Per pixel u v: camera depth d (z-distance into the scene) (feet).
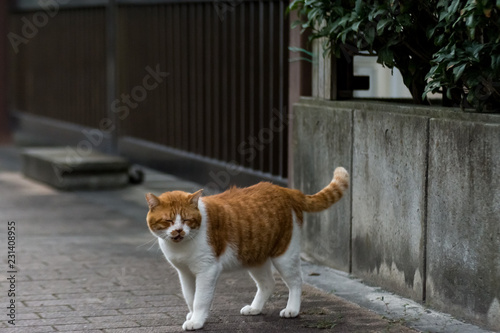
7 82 59.52
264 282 19.92
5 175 45.75
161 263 26.00
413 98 23.39
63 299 21.58
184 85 36.91
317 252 25.70
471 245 18.94
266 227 18.90
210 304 18.71
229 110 33.76
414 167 20.81
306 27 24.56
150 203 18.04
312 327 18.85
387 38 22.38
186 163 36.81
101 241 29.53
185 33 36.55
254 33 31.27
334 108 24.52
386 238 22.13
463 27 19.17
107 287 22.91
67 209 36.17
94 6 44.65
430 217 20.29
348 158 23.84
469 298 19.11
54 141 51.44
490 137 18.20
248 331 18.54
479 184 18.57
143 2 39.37
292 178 27.45
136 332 18.58
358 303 21.01
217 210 18.54
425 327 18.79
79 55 47.57
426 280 20.62
